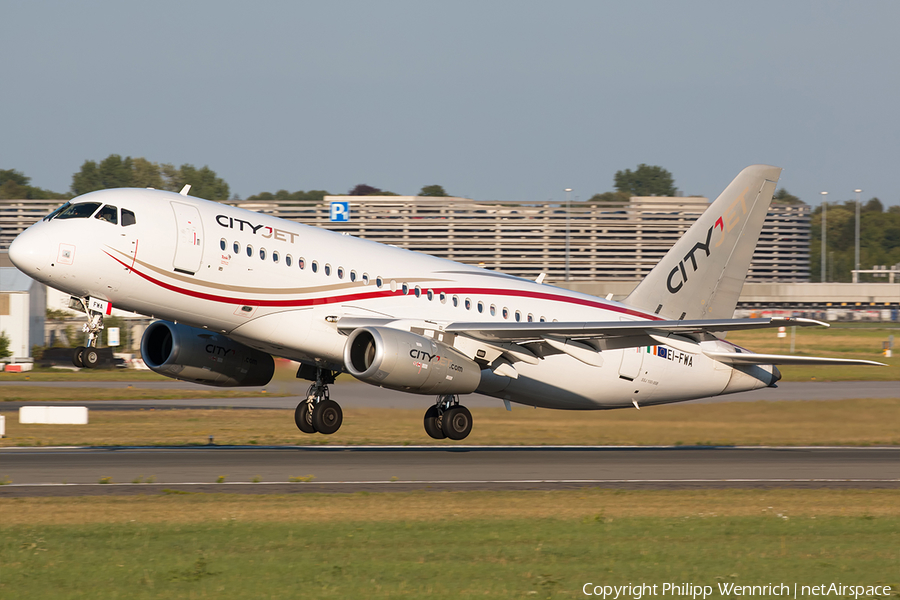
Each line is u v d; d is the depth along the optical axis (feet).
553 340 284.82
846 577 140.97
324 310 276.82
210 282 260.83
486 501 197.88
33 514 176.65
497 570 139.74
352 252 288.10
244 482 221.25
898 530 175.01
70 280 245.86
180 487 212.64
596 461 278.26
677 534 167.53
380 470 246.47
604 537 163.43
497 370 293.84
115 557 143.64
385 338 262.47
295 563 141.28
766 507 198.59
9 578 131.95
